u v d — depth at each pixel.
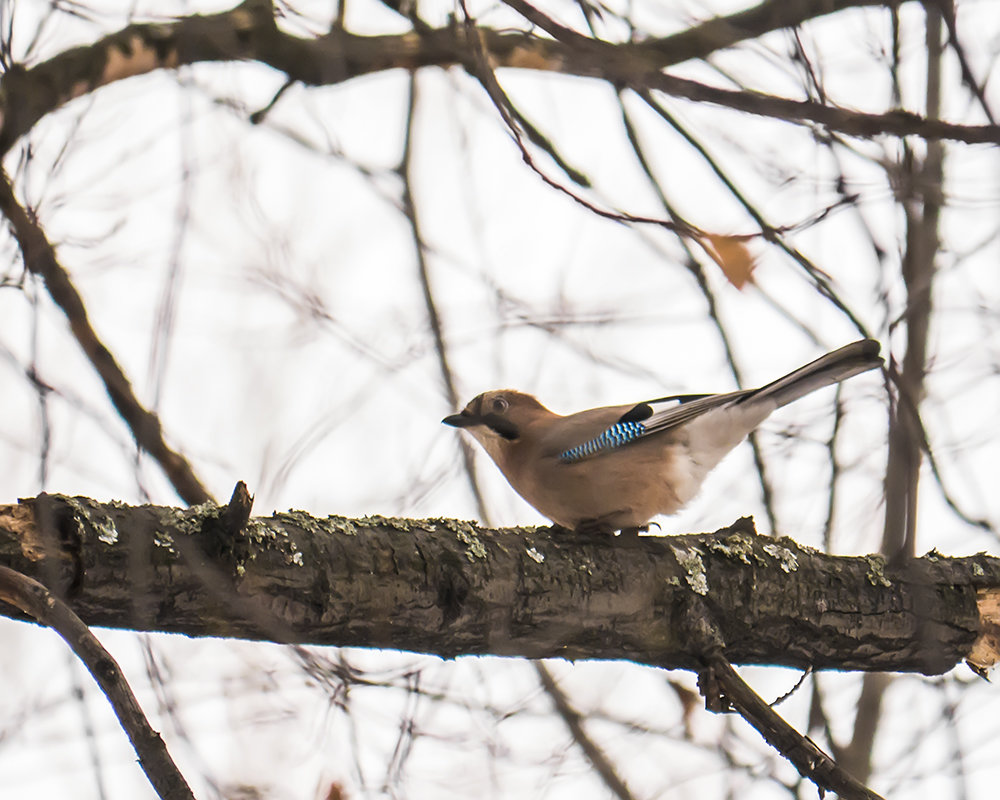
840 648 9.03
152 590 6.99
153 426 7.30
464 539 8.20
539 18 7.29
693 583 8.66
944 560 9.41
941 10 7.38
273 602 7.36
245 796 8.34
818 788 7.61
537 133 6.98
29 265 8.23
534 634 8.28
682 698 10.42
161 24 10.44
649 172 7.73
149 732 5.57
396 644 7.94
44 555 6.70
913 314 8.08
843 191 7.98
